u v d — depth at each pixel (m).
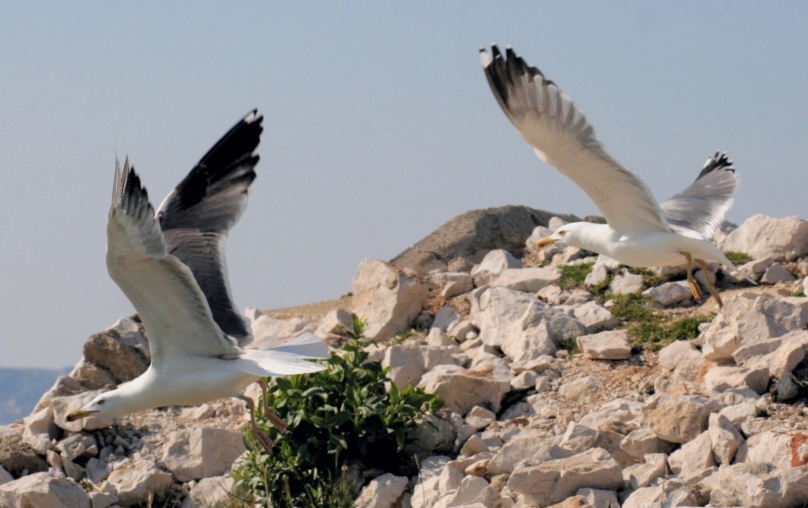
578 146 12.62
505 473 12.71
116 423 15.80
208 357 11.41
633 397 14.51
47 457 15.17
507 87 12.41
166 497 14.34
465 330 17.36
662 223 14.39
